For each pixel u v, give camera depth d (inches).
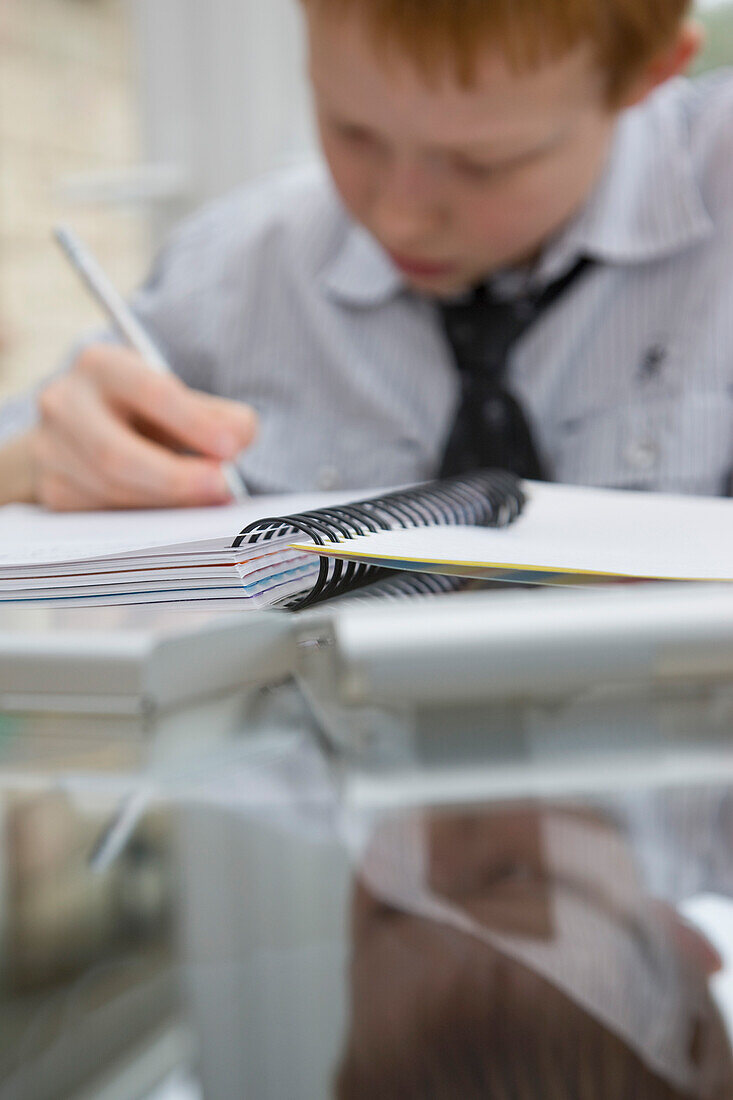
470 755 8.9
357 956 5.1
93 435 24.9
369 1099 4.2
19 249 77.5
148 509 24.4
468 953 5.1
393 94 27.0
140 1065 4.4
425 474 37.0
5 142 75.4
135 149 72.6
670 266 35.6
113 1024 4.6
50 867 6.3
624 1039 4.5
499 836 6.8
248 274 40.2
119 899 5.8
